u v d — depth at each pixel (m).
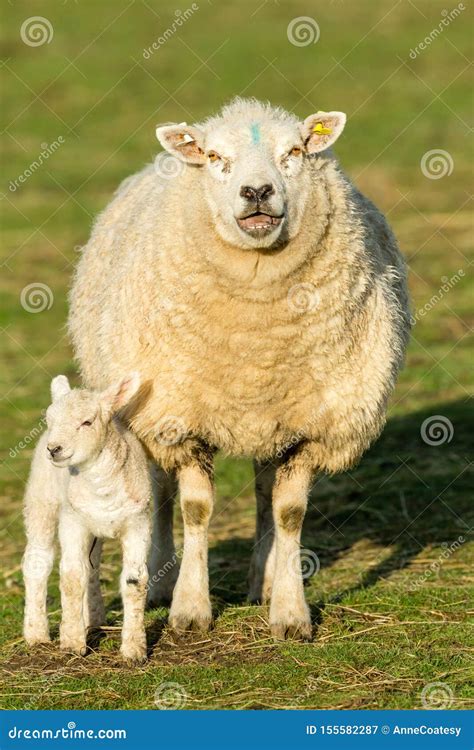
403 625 9.70
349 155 34.91
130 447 8.99
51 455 8.50
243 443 9.70
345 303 9.41
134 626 8.98
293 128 9.23
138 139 36.31
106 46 45.50
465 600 10.29
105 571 12.03
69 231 28.59
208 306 9.21
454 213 29.44
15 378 19.22
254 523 13.44
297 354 9.32
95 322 10.61
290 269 9.08
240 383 9.36
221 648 9.26
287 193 9.03
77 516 8.90
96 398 8.73
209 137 9.26
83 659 9.03
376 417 9.96
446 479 14.26
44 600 9.52
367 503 13.66
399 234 27.80
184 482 9.80
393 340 10.05
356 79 41.88
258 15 49.28
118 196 11.73
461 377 18.64
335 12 49.88
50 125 38.00
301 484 9.79
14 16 48.97
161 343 9.50
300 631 9.42
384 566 11.52
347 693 8.32
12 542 13.09
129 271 9.94
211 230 9.14
